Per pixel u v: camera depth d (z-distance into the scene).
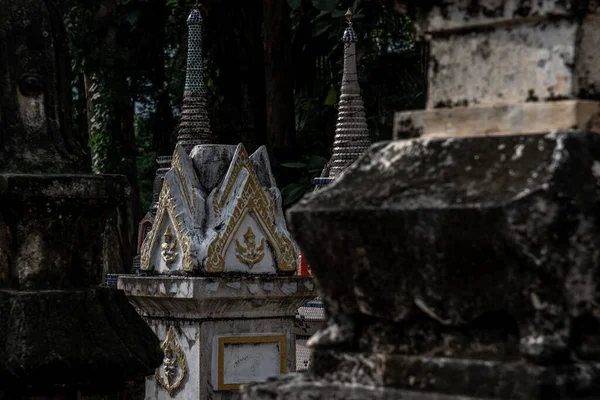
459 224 2.59
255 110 19.25
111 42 18.94
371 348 2.88
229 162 8.38
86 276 5.23
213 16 19.00
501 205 2.51
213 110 19.19
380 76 16.86
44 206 5.03
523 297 2.55
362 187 2.90
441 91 2.99
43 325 4.88
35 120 5.20
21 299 4.91
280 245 8.26
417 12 3.04
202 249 7.90
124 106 19.38
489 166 2.69
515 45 2.84
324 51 18.98
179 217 8.11
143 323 5.26
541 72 2.79
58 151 5.23
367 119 16.66
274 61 18.27
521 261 2.52
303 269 10.53
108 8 18.83
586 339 2.59
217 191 8.16
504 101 2.86
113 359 4.93
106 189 5.18
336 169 11.05
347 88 11.19
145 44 19.77
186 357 7.87
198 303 7.71
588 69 2.79
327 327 2.99
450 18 2.95
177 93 20.38
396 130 3.07
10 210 5.01
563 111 2.74
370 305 2.85
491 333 2.65
